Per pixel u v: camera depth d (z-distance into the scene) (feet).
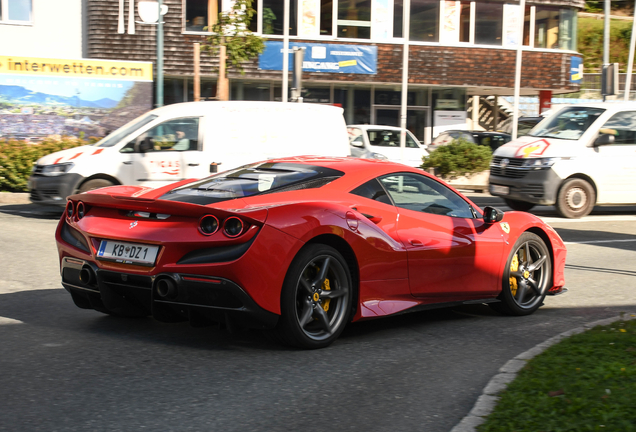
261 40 58.59
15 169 45.19
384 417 11.44
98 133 59.16
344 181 16.34
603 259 29.17
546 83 93.15
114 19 77.87
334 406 11.89
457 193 18.74
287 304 14.29
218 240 13.64
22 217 37.65
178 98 83.41
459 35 89.56
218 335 16.21
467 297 18.31
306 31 83.92
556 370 13.03
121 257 14.56
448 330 17.53
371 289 15.99
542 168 42.73
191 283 13.74
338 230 15.06
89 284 15.28
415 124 92.73
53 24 77.66
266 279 13.87
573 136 44.21
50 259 25.67
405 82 68.95
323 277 14.92
